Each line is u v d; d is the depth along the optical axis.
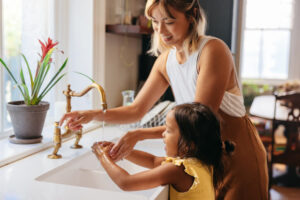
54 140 1.47
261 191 1.45
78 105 2.08
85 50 2.05
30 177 1.24
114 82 2.40
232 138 1.41
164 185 1.17
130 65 2.62
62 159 1.46
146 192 1.42
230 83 1.40
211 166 1.25
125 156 1.36
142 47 2.80
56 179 1.35
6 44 1.73
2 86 1.69
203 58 1.32
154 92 1.59
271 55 5.40
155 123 2.07
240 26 2.86
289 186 3.62
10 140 1.58
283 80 5.37
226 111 1.40
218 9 2.68
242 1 2.83
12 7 1.75
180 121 1.19
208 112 1.20
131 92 2.20
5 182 1.18
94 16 2.03
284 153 3.15
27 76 1.88
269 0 5.30
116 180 1.16
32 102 1.57
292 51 5.33
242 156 1.41
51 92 2.03
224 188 1.42
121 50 2.46
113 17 2.30
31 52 1.89
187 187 1.16
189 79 1.40
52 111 2.04
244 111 1.46
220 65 1.30
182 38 1.36
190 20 1.33
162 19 1.28
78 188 1.13
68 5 2.05
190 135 1.18
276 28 5.34
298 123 3.09
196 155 1.19
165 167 1.16
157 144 1.80
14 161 1.42
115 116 1.48
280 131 4.70
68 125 1.38
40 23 1.92
